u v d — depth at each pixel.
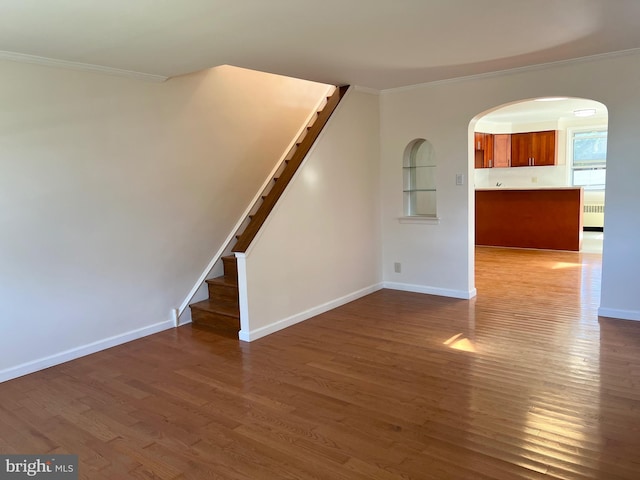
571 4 2.63
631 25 3.06
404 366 3.32
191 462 2.28
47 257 3.43
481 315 4.42
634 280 4.05
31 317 3.39
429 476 2.10
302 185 4.39
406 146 5.19
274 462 2.25
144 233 4.03
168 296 4.33
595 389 2.86
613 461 2.15
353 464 2.21
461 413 2.64
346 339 3.92
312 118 5.62
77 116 3.47
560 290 5.23
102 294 3.80
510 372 3.15
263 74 4.95
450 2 2.53
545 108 7.61
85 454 2.38
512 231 8.14
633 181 3.91
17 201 3.23
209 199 4.53
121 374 3.35
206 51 3.28
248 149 4.86
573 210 7.50
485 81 4.52
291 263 4.32
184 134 4.22
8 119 3.13
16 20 2.52
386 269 5.59
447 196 4.97
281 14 2.61
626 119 3.86
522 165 9.70
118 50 3.14
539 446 2.29
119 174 3.78
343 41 3.20
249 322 3.95
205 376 3.28
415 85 4.94
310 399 2.88
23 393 3.08
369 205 5.29
